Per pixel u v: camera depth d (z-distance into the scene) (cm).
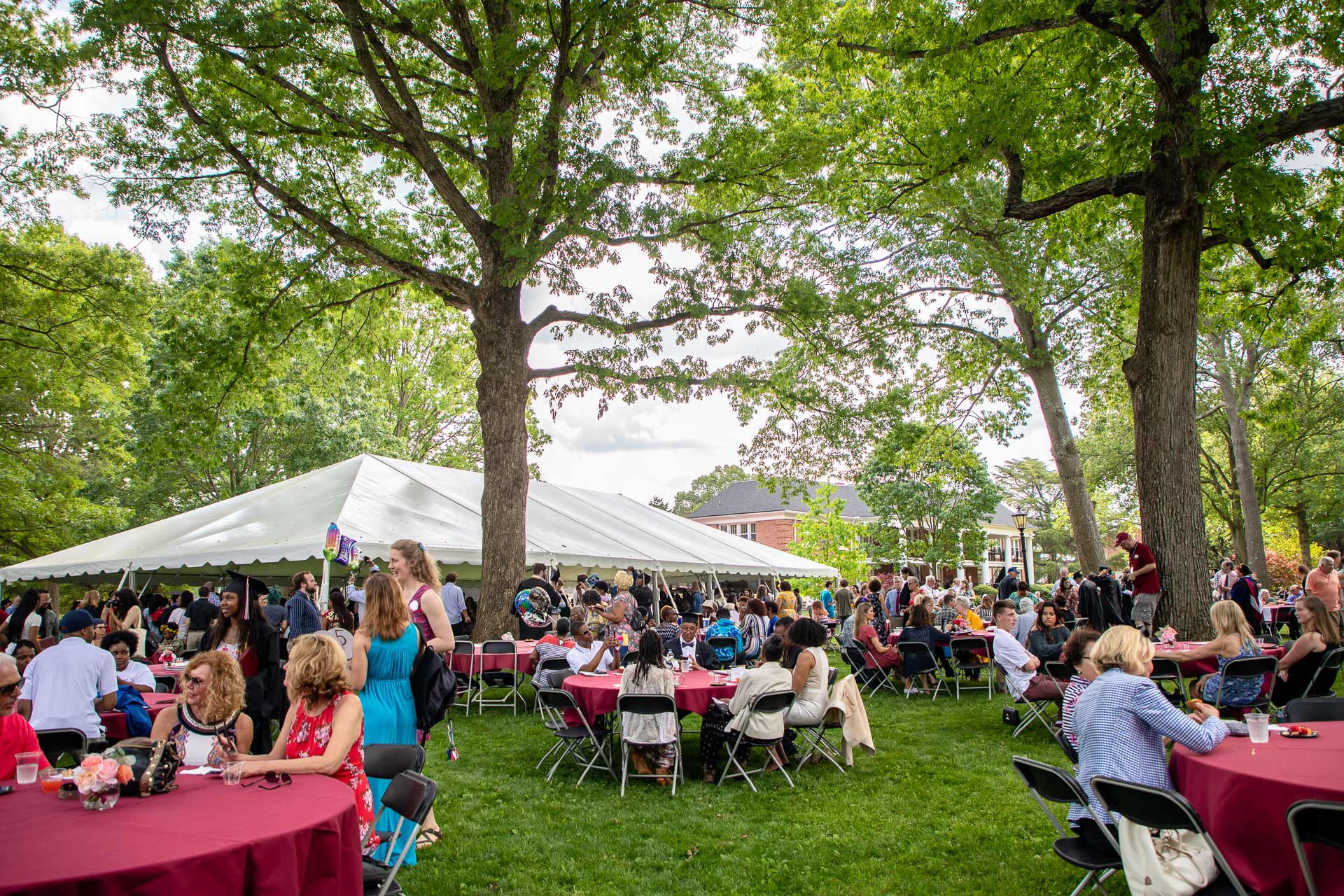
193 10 1141
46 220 1573
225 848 265
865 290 1508
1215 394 2948
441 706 499
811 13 1293
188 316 2095
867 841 555
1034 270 1717
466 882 491
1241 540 3353
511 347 1341
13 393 2312
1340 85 1076
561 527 1755
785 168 1347
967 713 1016
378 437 3189
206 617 1330
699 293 1326
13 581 1641
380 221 1672
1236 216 1079
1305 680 751
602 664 877
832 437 1461
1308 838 306
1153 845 359
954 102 1376
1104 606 1307
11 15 1288
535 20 1317
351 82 1496
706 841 562
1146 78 1232
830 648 1870
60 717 594
